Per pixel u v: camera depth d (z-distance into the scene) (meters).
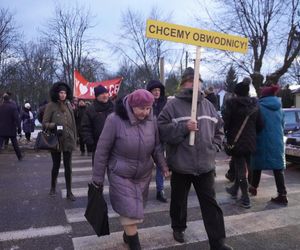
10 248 4.27
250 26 21.98
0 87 30.19
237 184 6.00
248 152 5.44
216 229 3.83
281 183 5.78
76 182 7.61
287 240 4.41
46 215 5.40
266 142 5.69
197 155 3.85
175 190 4.18
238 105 5.37
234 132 5.41
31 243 4.39
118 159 3.57
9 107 10.55
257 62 22.31
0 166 9.81
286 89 31.89
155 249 4.16
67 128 6.05
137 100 3.44
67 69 39.03
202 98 3.97
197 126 3.86
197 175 3.89
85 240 4.44
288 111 12.59
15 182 7.68
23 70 42.78
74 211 5.57
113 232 4.67
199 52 3.90
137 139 3.51
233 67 23.09
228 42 4.11
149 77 37.12
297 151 8.81
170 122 3.91
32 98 45.28
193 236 4.51
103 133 3.57
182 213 4.29
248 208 5.57
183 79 4.07
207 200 3.89
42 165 9.97
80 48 38.84
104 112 5.77
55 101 6.07
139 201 3.53
